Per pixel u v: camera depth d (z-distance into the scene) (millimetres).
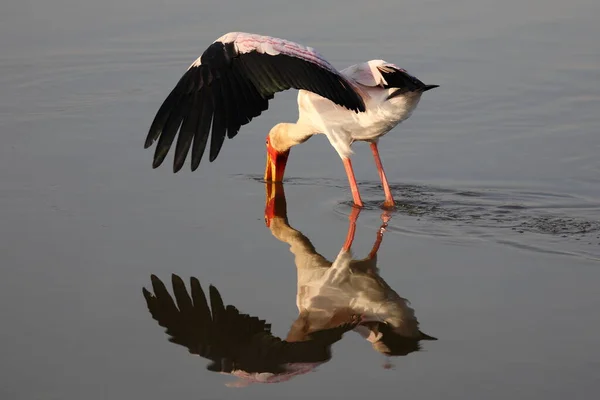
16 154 13953
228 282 9914
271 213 12023
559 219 11734
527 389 7656
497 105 16141
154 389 7777
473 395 7594
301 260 10516
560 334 8570
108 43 19062
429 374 7965
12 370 8062
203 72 9492
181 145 9367
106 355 8352
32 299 9391
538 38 18953
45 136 14766
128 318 9055
